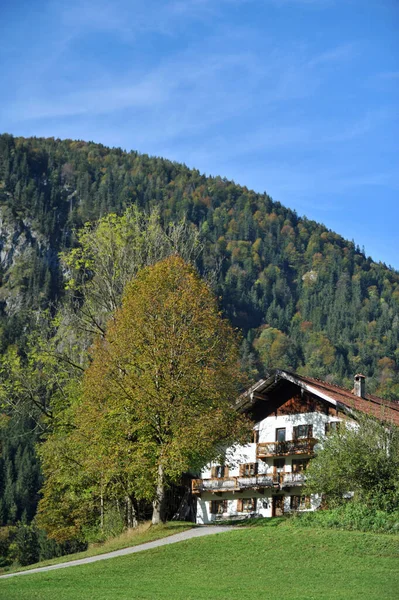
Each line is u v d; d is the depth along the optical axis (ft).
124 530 170.50
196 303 157.89
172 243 182.70
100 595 98.17
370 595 93.97
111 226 179.52
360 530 130.21
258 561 116.16
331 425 184.85
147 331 154.40
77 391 171.83
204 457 156.87
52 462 180.45
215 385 153.48
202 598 94.89
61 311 177.99
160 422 152.15
